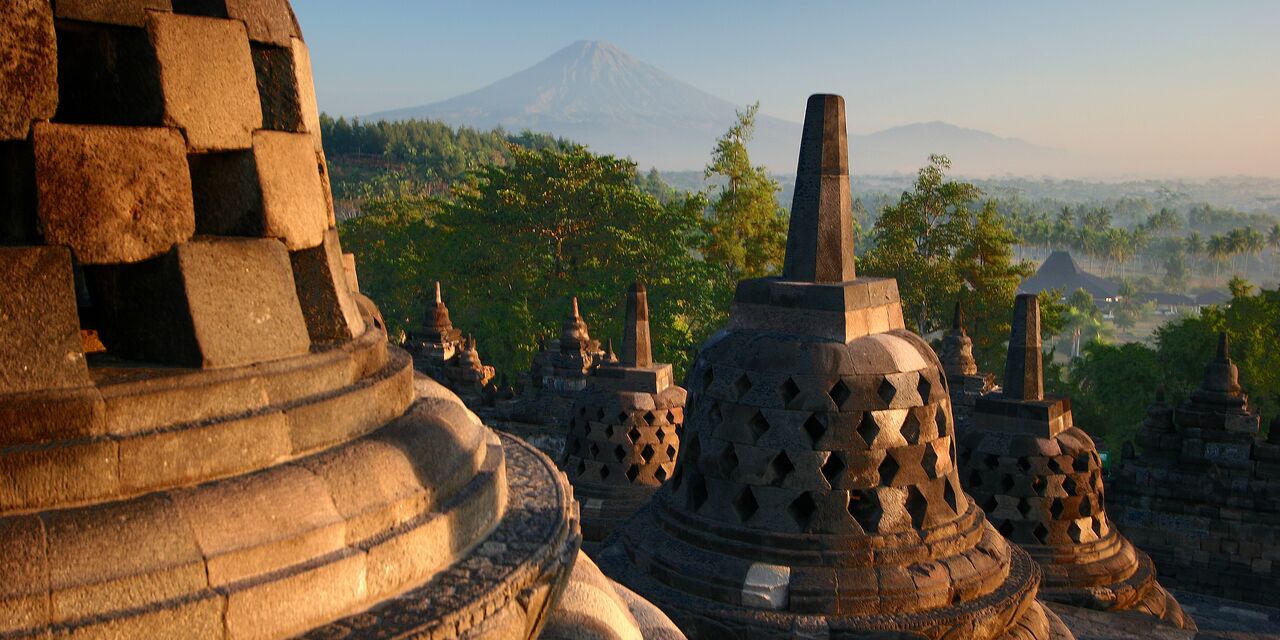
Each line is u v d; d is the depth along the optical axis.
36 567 2.83
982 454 15.90
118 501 3.10
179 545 3.08
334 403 3.76
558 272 61.22
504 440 6.04
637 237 57.69
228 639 3.10
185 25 3.55
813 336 9.59
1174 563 22.75
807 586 8.98
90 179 3.25
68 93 3.87
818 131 9.87
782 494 9.38
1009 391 16.25
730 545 9.46
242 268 3.68
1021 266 68.38
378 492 3.68
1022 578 9.84
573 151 64.50
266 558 3.24
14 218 3.34
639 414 18.62
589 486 18.61
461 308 61.34
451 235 64.06
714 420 9.93
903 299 68.88
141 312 3.72
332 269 4.34
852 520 9.25
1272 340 55.00
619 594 6.15
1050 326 67.25
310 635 3.26
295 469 3.51
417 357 36.28
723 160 72.62
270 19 4.05
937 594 9.07
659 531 10.43
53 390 3.10
